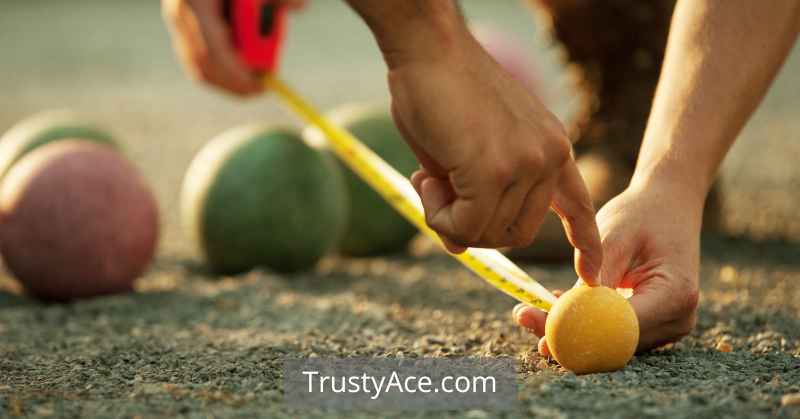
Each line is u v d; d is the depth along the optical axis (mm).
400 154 4961
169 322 3701
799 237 5148
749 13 2748
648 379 2596
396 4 1921
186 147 8750
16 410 2465
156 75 13766
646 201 2732
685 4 2898
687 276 2689
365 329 3443
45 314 3883
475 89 1987
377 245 5094
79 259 4059
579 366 2617
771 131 9141
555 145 2025
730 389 2516
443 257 5090
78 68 14281
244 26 4219
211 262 4668
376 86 12242
